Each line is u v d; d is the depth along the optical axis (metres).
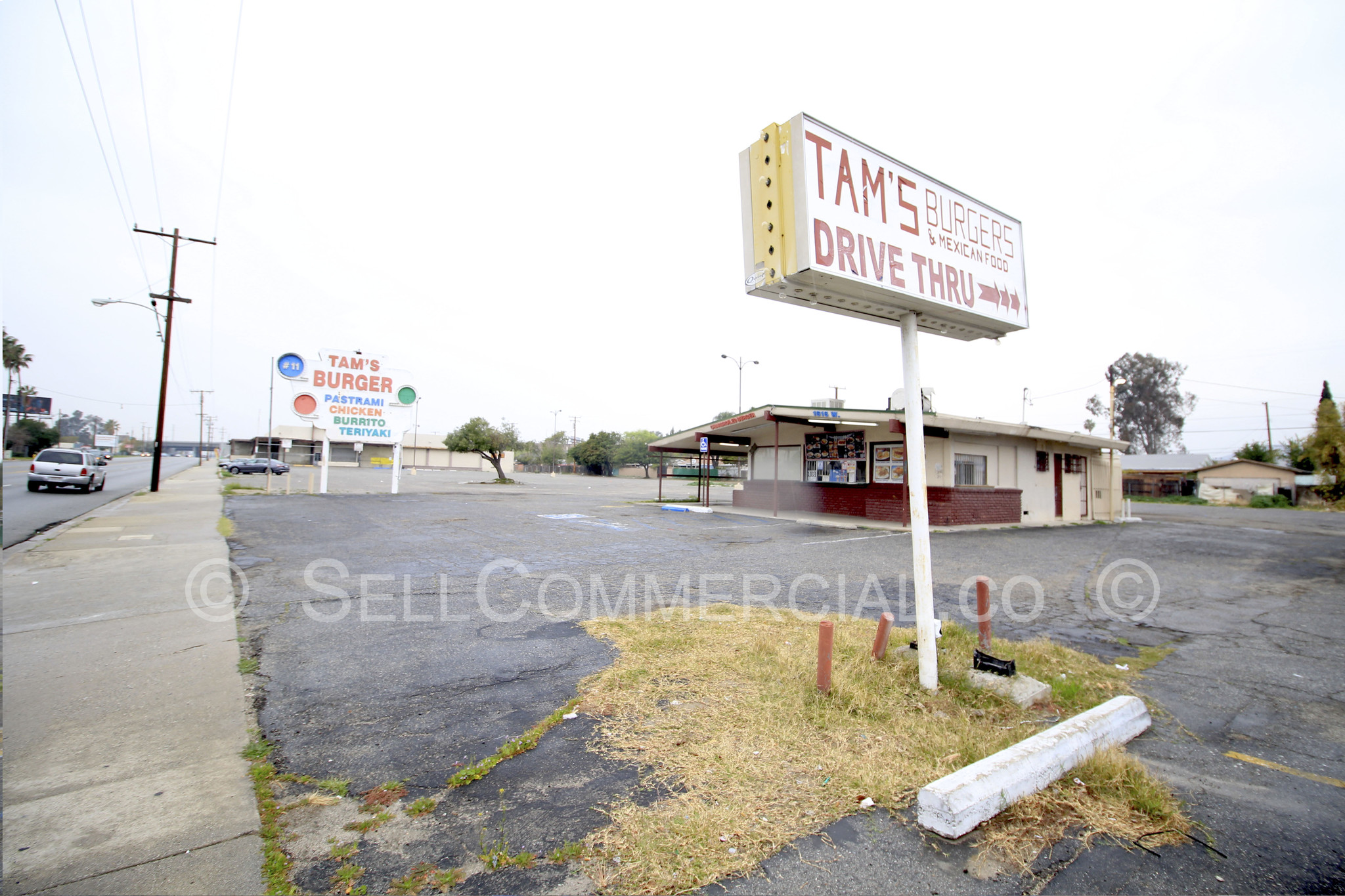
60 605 6.48
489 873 2.45
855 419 15.65
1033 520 18.70
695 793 3.06
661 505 22.52
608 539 12.32
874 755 3.46
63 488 22.47
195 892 2.32
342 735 3.65
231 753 3.42
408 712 3.99
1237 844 2.78
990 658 4.69
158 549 9.82
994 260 5.13
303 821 2.79
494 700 4.19
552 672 4.71
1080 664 5.16
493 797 3.01
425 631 5.73
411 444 76.88
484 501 21.92
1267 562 11.20
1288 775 3.45
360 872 2.45
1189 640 6.07
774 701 4.15
